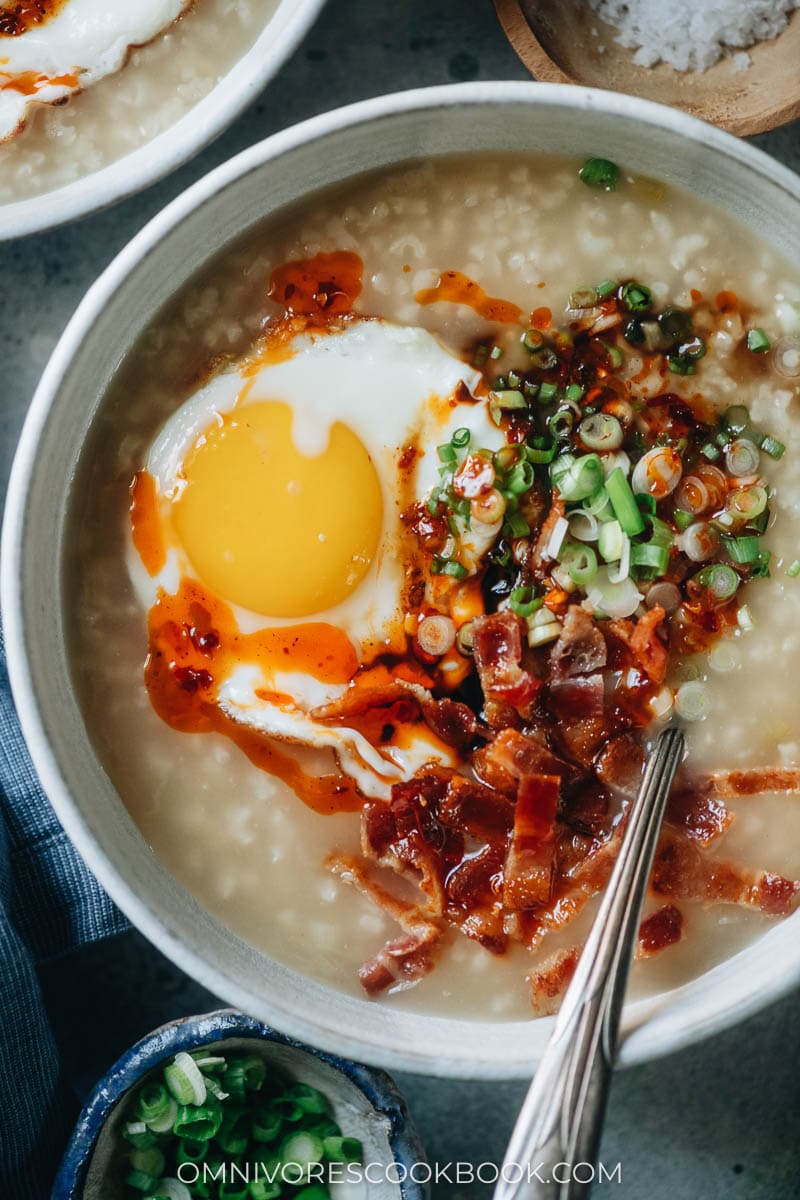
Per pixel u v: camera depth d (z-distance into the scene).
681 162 0.37
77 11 0.40
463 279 0.38
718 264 0.38
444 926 0.37
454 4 0.42
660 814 0.36
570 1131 0.33
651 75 0.41
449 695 0.38
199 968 0.36
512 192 0.38
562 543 0.37
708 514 0.38
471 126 0.36
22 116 0.41
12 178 0.41
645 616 0.37
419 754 0.37
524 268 0.38
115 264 0.35
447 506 0.37
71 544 0.37
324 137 0.36
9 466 0.41
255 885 0.37
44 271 0.41
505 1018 0.37
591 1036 0.34
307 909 0.37
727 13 0.40
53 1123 0.39
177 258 0.36
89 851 0.35
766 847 0.38
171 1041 0.37
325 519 0.37
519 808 0.36
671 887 0.37
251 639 0.38
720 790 0.37
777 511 0.38
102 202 0.38
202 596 0.38
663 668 0.37
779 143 0.41
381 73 0.41
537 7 0.40
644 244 0.38
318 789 0.38
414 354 0.37
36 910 0.40
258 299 0.37
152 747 0.37
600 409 0.37
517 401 0.37
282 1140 0.40
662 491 0.37
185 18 0.41
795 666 0.38
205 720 0.38
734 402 0.38
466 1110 0.42
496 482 0.37
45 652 0.36
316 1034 0.36
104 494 0.37
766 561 0.38
